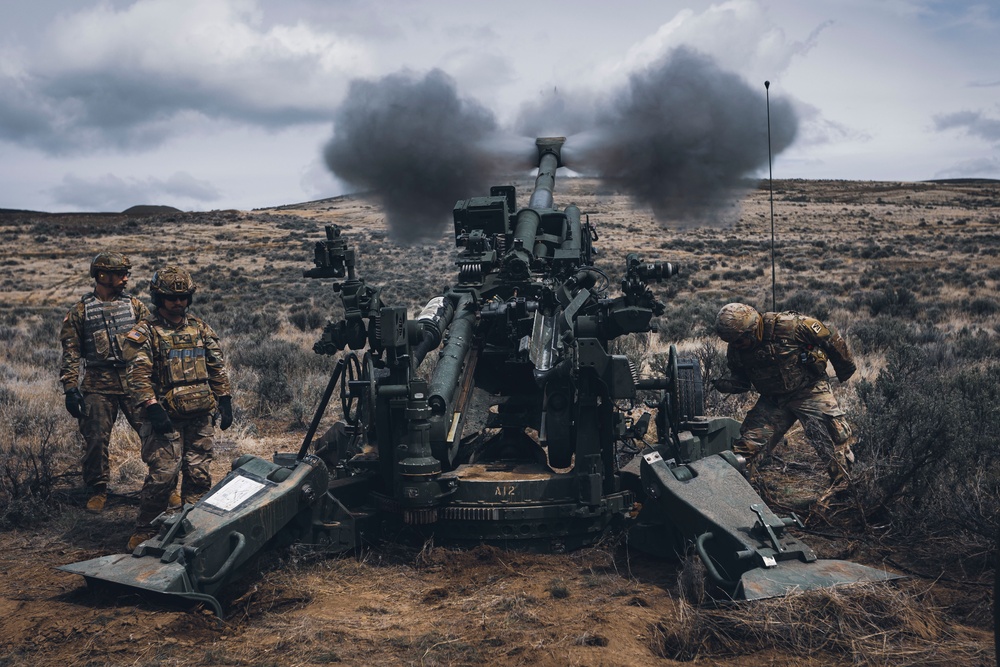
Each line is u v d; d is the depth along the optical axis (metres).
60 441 9.77
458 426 6.38
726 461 5.67
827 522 6.50
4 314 35.22
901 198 109.88
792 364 6.84
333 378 5.77
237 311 34.06
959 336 19.73
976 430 7.72
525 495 5.95
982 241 63.41
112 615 4.55
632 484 6.54
